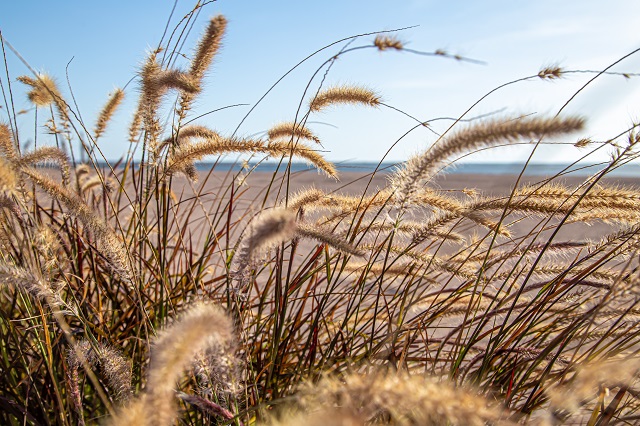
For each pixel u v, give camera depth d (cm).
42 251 224
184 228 337
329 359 240
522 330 233
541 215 243
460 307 271
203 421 222
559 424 172
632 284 161
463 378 207
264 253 182
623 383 164
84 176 330
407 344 230
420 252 250
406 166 201
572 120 127
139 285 260
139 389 231
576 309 242
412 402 94
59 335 236
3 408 231
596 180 209
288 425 90
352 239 255
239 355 204
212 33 266
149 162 277
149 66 262
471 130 152
